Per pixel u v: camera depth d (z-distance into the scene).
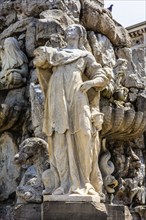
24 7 14.92
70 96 10.55
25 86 14.23
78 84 10.63
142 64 16.12
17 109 13.74
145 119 13.84
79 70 10.80
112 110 13.22
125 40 15.99
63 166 10.34
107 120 13.02
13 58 14.12
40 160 11.78
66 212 9.92
